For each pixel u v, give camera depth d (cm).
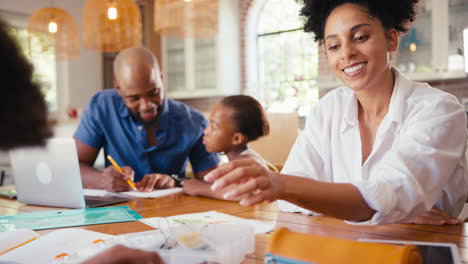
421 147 91
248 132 167
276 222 102
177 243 68
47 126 46
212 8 372
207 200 135
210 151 173
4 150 44
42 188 130
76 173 122
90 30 341
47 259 74
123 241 75
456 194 105
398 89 109
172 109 192
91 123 187
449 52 328
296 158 128
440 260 63
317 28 118
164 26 363
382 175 88
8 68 41
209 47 473
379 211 80
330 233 91
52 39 358
